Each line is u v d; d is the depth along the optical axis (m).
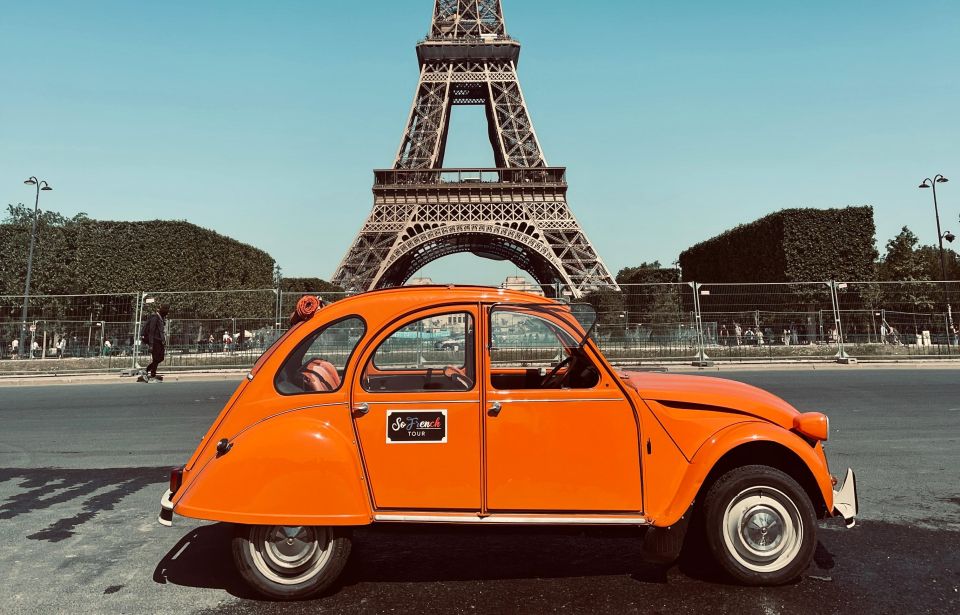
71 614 3.45
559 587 3.81
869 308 20.17
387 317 3.87
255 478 3.53
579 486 3.67
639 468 3.69
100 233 31.89
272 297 20.41
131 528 5.08
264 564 3.66
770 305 19.80
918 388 13.30
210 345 19.77
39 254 34.84
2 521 5.25
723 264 36.41
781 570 3.68
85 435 9.11
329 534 3.65
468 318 3.99
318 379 3.83
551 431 3.69
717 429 3.75
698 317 19.25
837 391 12.84
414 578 4.00
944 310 20.80
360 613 3.46
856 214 31.48
